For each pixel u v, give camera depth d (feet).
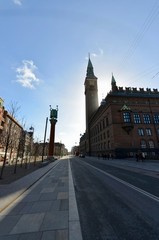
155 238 11.64
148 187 28.09
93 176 42.50
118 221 14.65
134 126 138.10
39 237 12.08
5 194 24.22
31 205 19.60
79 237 11.95
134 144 132.57
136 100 148.25
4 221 15.06
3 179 38.55
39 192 26.12
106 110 156.76
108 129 148.77
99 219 15.17
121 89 151.53
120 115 139.64
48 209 18.10
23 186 29.96
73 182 34.37
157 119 146.72
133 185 30.12
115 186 29.66
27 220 15.20
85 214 16.46
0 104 119.44
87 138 276.00
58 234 12.50
